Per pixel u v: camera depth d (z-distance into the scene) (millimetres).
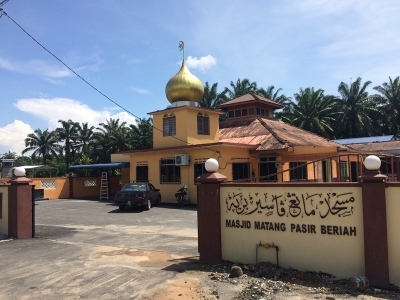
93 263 7305
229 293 5402
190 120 21953
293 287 5539
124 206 18109
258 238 6625
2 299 5422
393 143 28641
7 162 23297
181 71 24094
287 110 45344
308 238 6117
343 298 5039
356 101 44562
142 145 47469
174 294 5422
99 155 50312
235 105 27484
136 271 6645
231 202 6965
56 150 59156
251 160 20391
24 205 10531
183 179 20594
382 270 5336
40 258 7867
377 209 5426
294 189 6309
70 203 22406
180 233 10992
